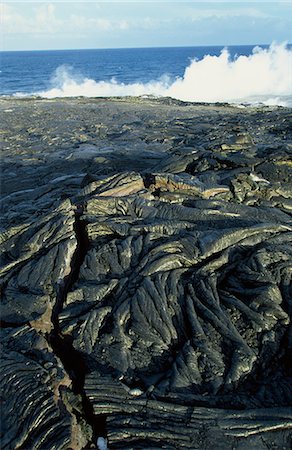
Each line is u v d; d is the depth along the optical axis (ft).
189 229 31.86
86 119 104.01
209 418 21.35
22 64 519.19
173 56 615.98
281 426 20.81
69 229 33.47
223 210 33.88
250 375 23.54
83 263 30.42
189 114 106.83
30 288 30.68
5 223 42.01
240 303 26.04
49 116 109.70
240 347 24.07
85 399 23.68
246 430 20.83
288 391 22.74
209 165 43.62
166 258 28.81
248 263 27.94
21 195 50.65
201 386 23.20
